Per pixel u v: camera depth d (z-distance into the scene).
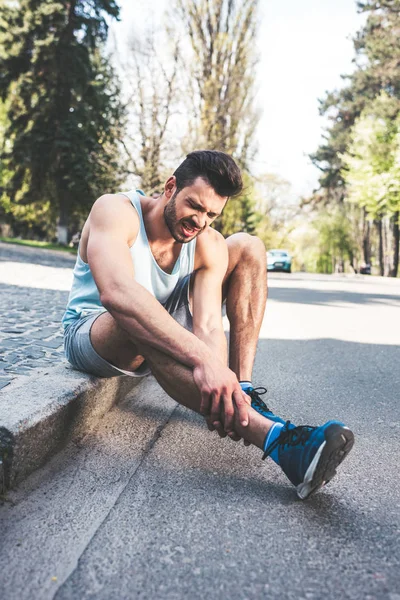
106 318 2.17
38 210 31.39
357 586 1.34
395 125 30.83
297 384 3.48
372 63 36.97
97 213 2.11
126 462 2.06
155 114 20.56
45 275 10.57
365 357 4.56
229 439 2.35
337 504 1.79
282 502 1.79
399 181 28.81
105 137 23.56
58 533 1.55
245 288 2.50
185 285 2.38
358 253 54.00
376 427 2.65
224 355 2.20
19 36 23.72
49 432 1.99
